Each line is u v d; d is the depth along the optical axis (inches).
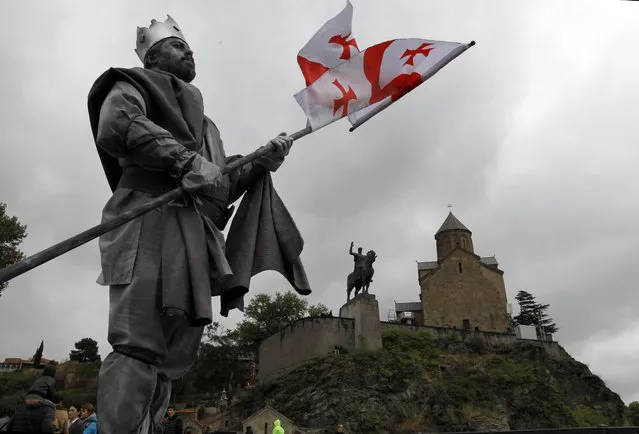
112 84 102.8
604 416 2358.5
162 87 105.4
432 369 2237.9
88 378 2218.3
